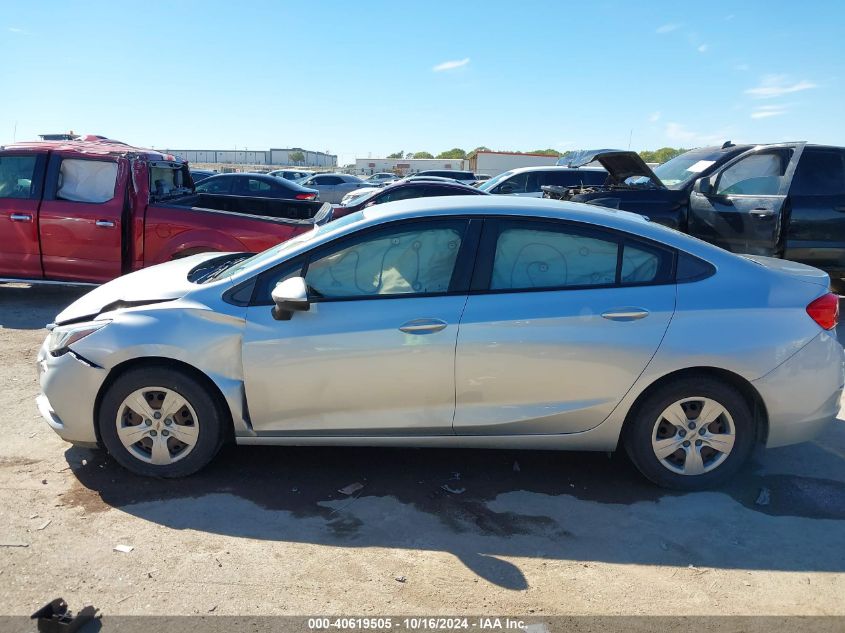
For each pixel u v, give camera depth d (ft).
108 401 11.96
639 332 11.53
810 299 11.88
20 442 13.76
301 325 11.66
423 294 11.80
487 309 11.62
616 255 11.96
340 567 9.84
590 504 11.83
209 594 9.15
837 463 13.58
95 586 9.27
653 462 12.05
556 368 11.60
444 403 11.80
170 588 9.26
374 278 11.98
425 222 12.06
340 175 90.07
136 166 24.35
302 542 10.47
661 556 10.26
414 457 13.64
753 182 26.03
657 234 12.08
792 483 12.68
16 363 18.98
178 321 11.78
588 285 11.82
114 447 12.17
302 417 11.95
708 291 11.74
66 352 11.99
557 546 10.50
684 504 11.84
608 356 11.54
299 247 12.13
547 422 11.88
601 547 10.48
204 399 11.92
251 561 9.93
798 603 9.20
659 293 11.72
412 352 11.56
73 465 12.82
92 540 10.36
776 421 11.85
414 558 10.11
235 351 11.78
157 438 12.09
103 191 24.20
